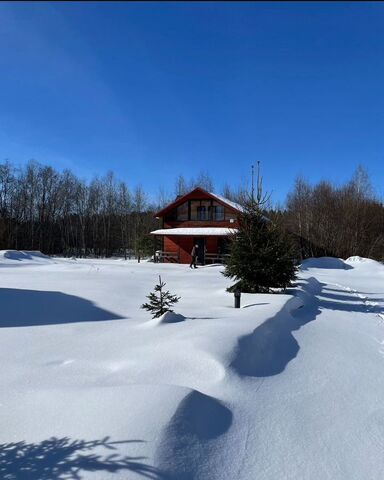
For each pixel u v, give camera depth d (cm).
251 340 581
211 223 3262
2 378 475
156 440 311
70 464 283
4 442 320
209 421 367
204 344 538
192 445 321
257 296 1089
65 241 6269
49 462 288
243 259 1200
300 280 1597
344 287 1822
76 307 957
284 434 374
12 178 5859
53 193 6216
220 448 333
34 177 6084
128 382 452
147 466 283
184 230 3162
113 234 6294
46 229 6088
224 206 3247
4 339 666
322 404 447
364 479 318
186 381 456
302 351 642
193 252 2672
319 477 315
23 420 355
